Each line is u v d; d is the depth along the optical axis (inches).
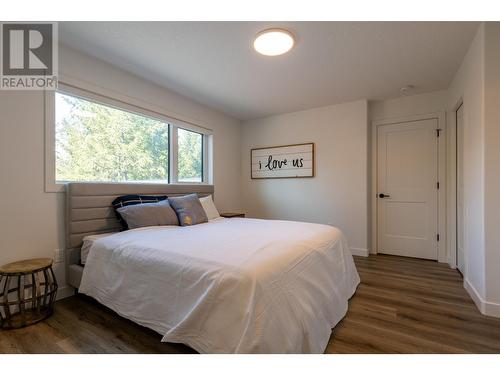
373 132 140.9
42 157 79.0
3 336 61.4
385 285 94.9
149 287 59.8
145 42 82.3
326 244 76.2
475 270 80.6
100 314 72.3
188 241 69.5
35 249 77.4
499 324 66.9
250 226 96.5
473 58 80.7
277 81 112.7
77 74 87.1
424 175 129.2
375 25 72.9
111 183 95.1
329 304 64.4
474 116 80.6
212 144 152.6
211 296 48.2
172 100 124.6
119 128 105.5
